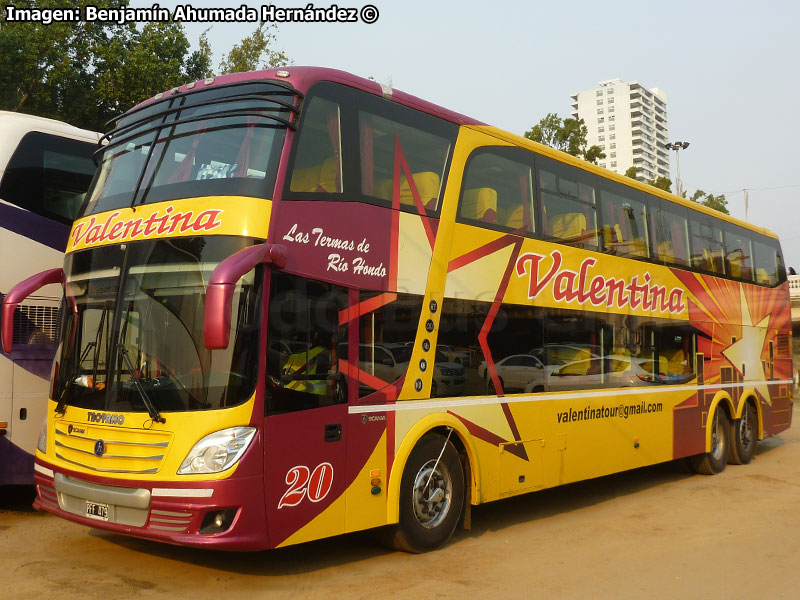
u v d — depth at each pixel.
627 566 6.59
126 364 5.79
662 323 10.84
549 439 8.36
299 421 5.77
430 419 6.86
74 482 5.91
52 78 18.80
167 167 6.30
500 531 7.88
